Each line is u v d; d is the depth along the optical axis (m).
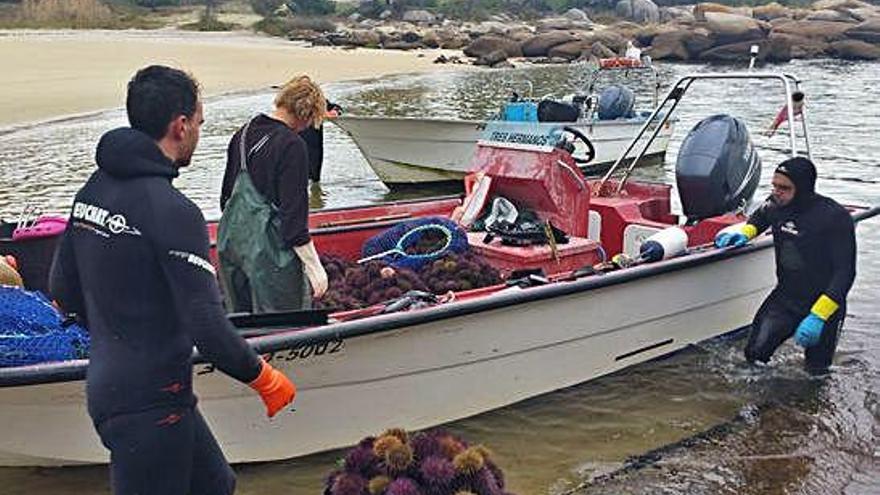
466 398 5.09
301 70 33.88
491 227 6.11
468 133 12.27
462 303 4.73
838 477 4.58
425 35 49.25
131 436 2.80
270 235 4.40
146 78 2.88
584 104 13.42
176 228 2.77
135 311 2.80
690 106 20.95
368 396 4.73
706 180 6.57
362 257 5.96
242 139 4.49
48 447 4.20
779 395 5.55
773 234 5.91
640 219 6.81
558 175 6.27
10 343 3.96
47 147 15.64
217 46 44.97
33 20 59.34
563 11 68.94
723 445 4.92
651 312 5.79
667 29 45.41
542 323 5.20
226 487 3.15
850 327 6.66
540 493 4.42
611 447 4.90
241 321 4.19
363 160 15.06
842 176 12.88
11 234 5.43
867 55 41.31
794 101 6.68
